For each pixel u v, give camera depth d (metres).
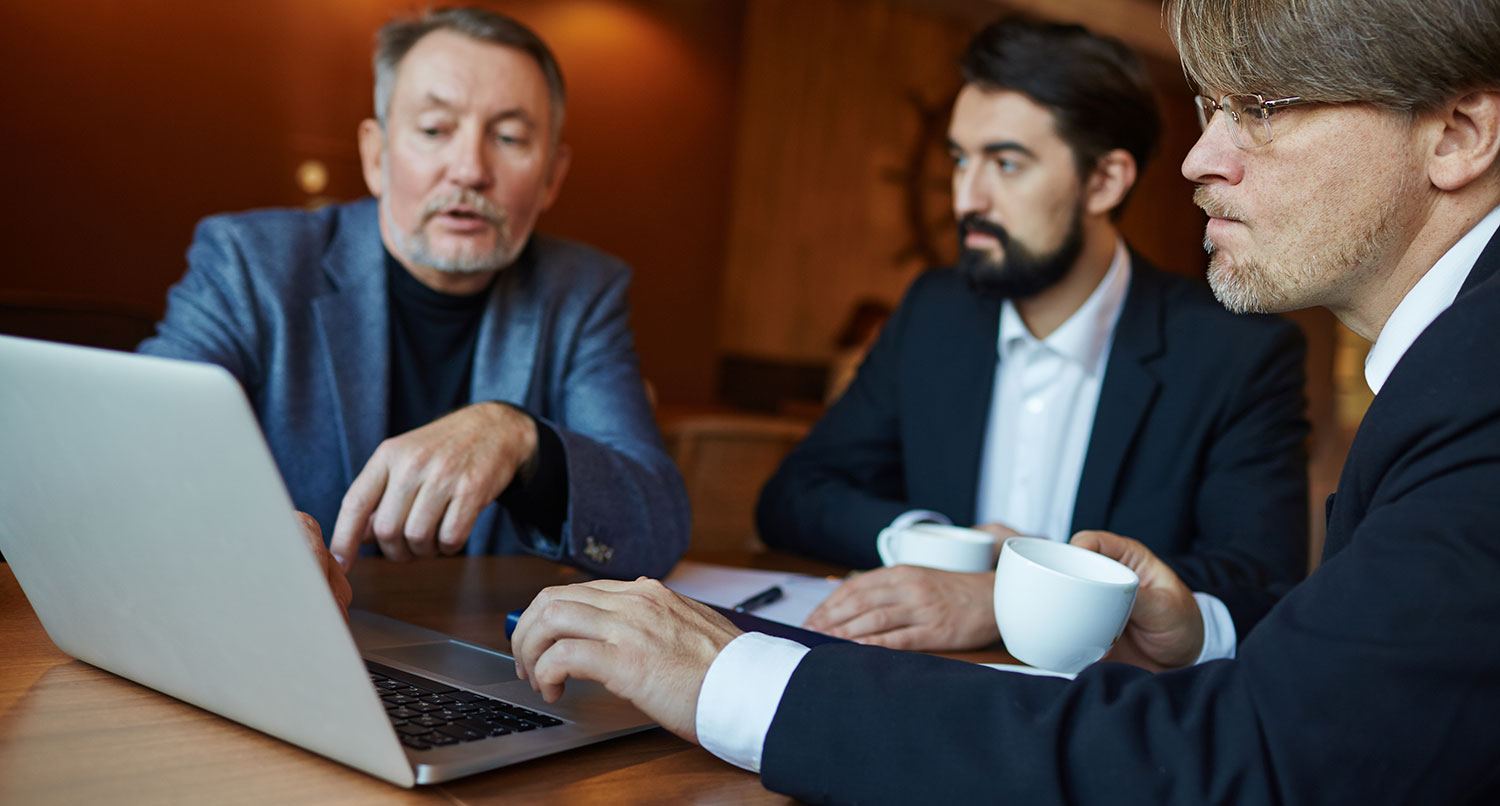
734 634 0.71
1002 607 0.89
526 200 1.50
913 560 1.19
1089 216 1.64
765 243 6.46
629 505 1.27
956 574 1.08
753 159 6.35
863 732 0.62
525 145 1.48
